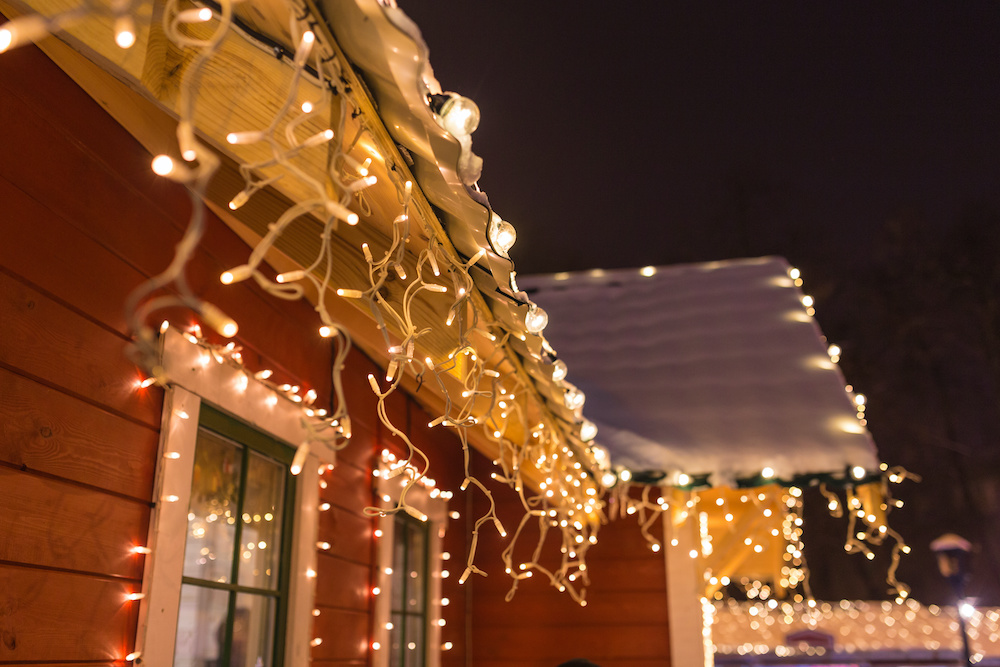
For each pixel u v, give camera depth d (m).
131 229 2.58
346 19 1.51
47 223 2.19
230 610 3.14
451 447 6.46
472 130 1.71
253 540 3.41
